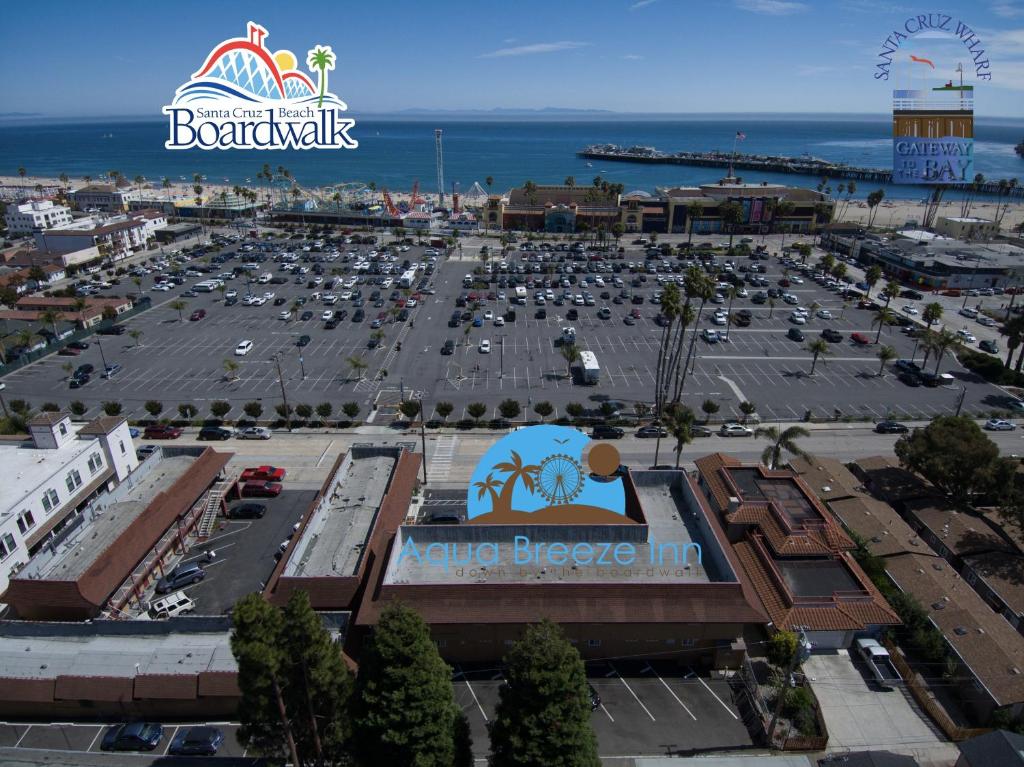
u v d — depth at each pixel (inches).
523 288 5905.5
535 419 3565.5
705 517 2112.5
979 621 1984.5
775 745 1675.7
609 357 4490.7
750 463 3088.1
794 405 3754.9
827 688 1863.9
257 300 5605.3
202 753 1669.5
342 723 1397.6
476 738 1699.1
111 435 2637.8
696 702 1812.3
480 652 1905.8
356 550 2119.8
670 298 3390.7
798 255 7608.3
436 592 1844.2
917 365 4325.8
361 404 3742.6
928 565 2250.2
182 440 3334.2
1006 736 1517.0
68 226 7426.2
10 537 2133.4
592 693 1827.0
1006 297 5905.5
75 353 4510.3
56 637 1926.7
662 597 1847.9
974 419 3580.2
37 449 2536.9
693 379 4116.6
